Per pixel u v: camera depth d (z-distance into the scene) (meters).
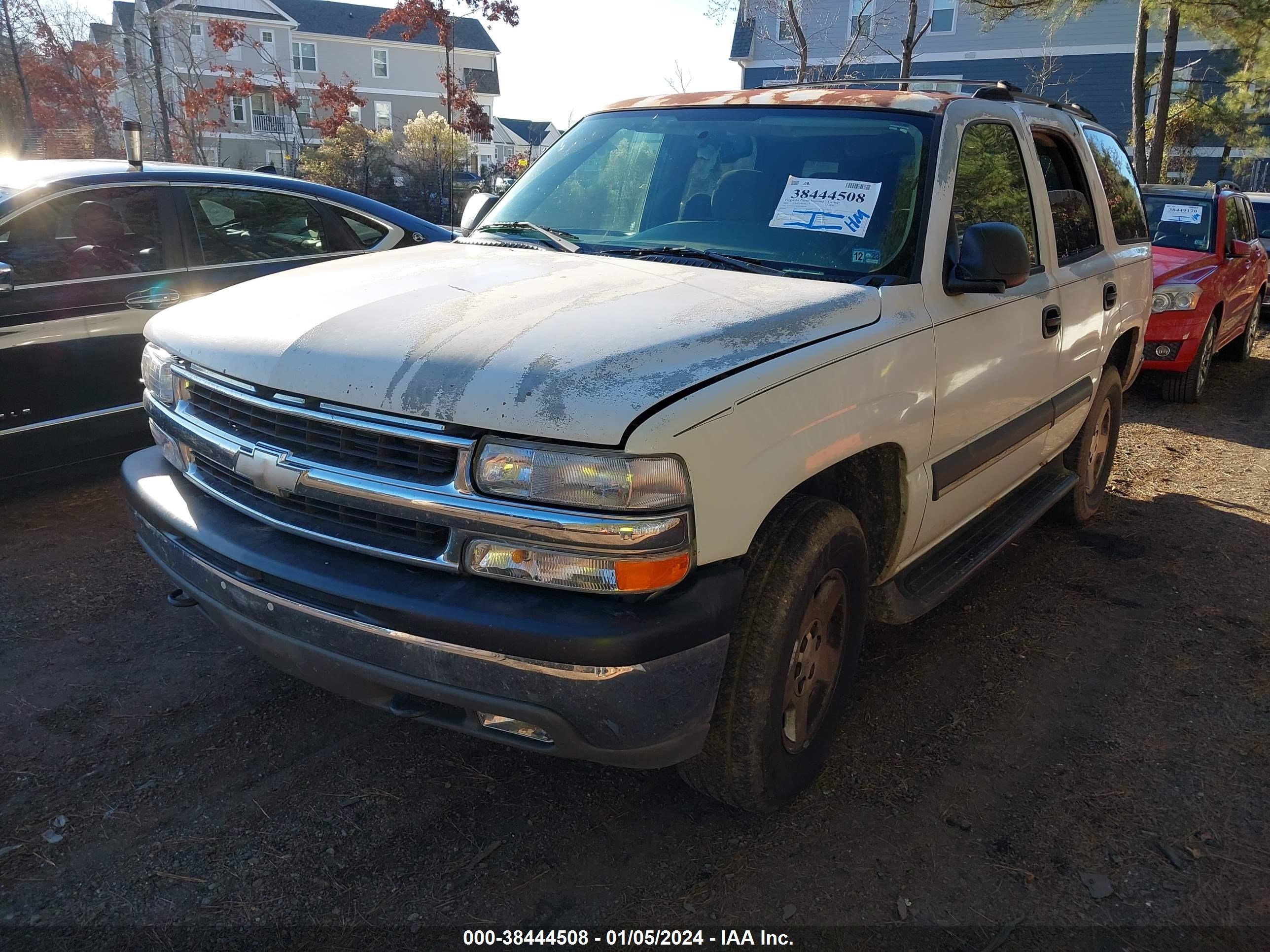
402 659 2.29
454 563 2.27
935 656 3.87
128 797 2.84
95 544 4.65
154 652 3.66
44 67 22.34
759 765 2.61
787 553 2.55
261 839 2.69
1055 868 2.68
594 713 2.21
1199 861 2.73
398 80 48.16
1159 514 5.64
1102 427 5.26
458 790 2.93
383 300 2.68
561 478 2.14
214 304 2.97
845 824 2.84
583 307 2.55
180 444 2.85
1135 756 3.21
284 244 5.82
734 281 2.89
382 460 2.33
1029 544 5.12
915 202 3.19
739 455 2.30
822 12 26.31
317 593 2.37
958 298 3.22
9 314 4.66
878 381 2.77
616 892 2.55
